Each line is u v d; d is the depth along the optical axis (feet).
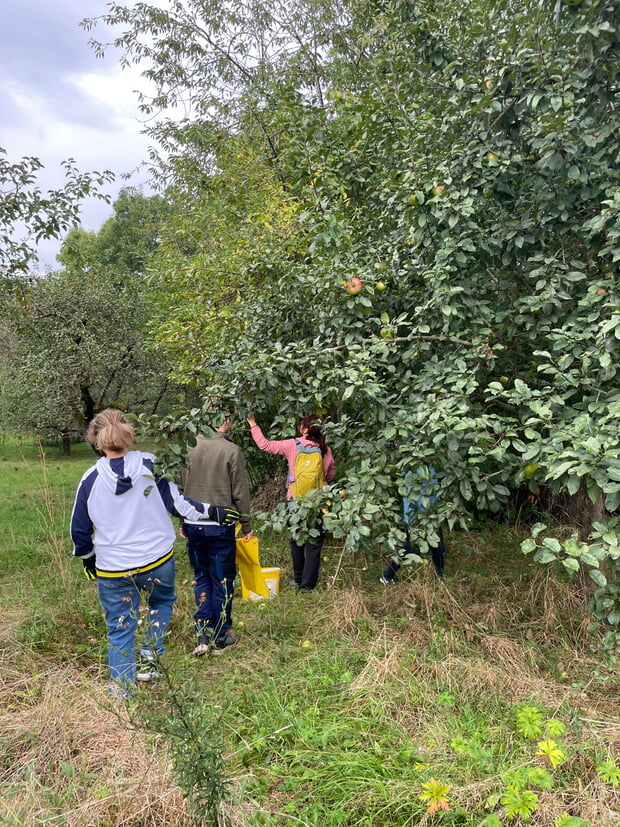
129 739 8.71
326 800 7.77
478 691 10.27
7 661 11.66
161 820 7.32
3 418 47.83
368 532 10.39
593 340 10.04
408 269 12.36
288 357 11.31
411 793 7.67
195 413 10.16
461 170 11.30
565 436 8.14
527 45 9.50
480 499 10.57
